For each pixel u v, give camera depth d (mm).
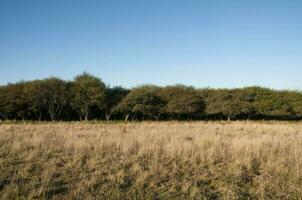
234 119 67062
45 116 58969
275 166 11391
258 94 67250
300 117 68750
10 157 12430
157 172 10328
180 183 9227
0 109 53438
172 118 64875
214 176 10297
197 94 67188
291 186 9062
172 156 12719
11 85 58188
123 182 9195
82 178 9703
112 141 15805
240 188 9062
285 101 67125
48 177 9484
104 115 61812
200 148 13930
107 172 10383
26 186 8742
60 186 8891
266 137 17891
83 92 56062
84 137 18422
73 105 56094
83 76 59344
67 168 10836
